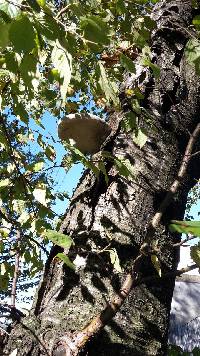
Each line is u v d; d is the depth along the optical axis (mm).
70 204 1401
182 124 1498
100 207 1329
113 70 1856
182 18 1661
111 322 1158
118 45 1644
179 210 1399
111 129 1548
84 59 1660
